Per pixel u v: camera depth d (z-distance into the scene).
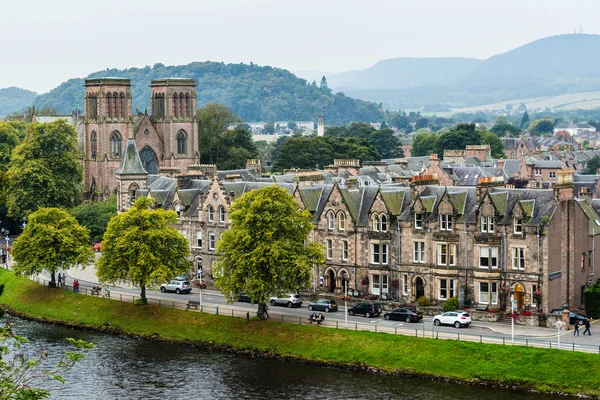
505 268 165.00
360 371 150.12
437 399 135.50
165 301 187.75
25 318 194.25
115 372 152.50
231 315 173.75
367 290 182.50
